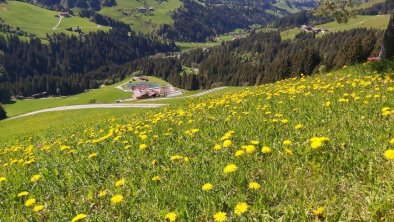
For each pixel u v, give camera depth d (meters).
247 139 7.18
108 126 15.63
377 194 4.10
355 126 6.71
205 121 9.97
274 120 7.67
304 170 5.25
